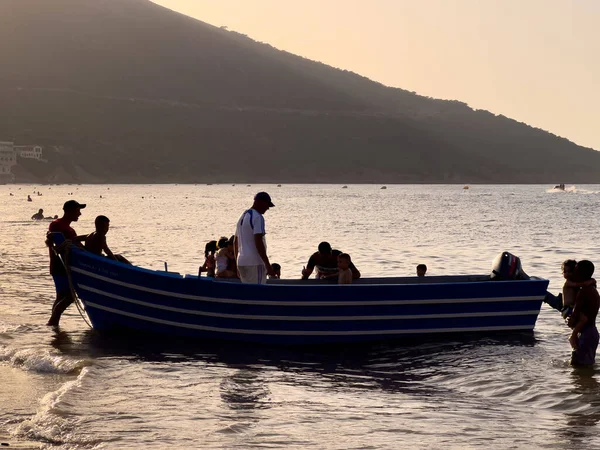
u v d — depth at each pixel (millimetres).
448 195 141500
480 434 7180
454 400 8477
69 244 12367
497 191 184375
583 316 9914
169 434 7117
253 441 6949
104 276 12266
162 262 24453
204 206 85000
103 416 7691
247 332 11734
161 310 12047
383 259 26344
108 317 12375
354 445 6852
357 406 8211
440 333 12000
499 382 9164
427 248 31109
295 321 11625
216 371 9836
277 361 10555
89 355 10719
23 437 7082
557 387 8828
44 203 92688
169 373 9664
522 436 7105
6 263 23844
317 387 9062
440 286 11898
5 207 79750
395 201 104562
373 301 11703
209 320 11844
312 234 39625
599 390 8680
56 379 9344
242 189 199375
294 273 21156
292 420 7617
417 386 9148
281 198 119500
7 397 8477
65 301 13008
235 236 11945
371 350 11258
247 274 11781
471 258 26766
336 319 11656
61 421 7473
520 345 11391
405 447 6801
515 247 31766
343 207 82500
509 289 12188
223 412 7883
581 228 45125
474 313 12102
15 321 13336
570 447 6770
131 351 11047
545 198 118938
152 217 59375
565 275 11195
